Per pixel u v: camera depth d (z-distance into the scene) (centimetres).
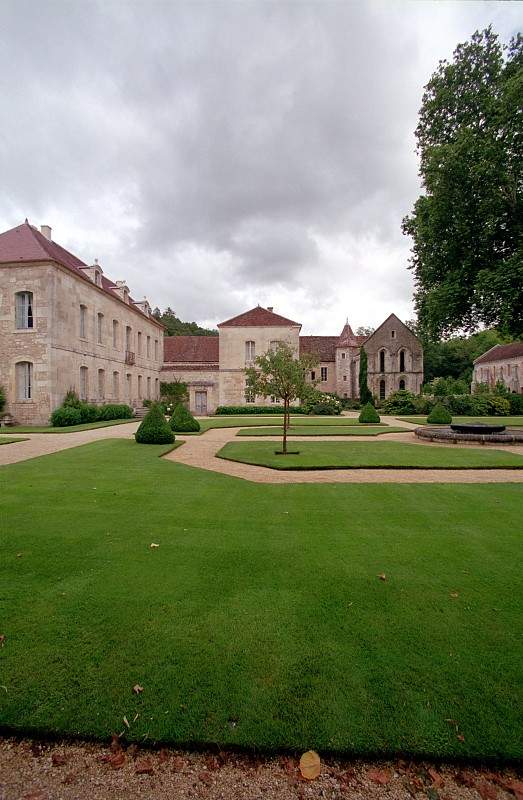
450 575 380
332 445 1366
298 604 325
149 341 3841
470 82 1809
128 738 202
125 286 3291
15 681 236
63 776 188
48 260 2205
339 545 455
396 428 2008
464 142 1650
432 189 1795
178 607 319
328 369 4825
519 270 1570
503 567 398
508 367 5100
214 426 2123
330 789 182
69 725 208
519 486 764
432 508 610
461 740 200
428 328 2023
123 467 934
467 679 239
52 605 322
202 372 4128
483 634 285
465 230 1752
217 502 638
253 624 296
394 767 191
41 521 534
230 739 201
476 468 955
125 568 392
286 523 534
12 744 203
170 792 181
